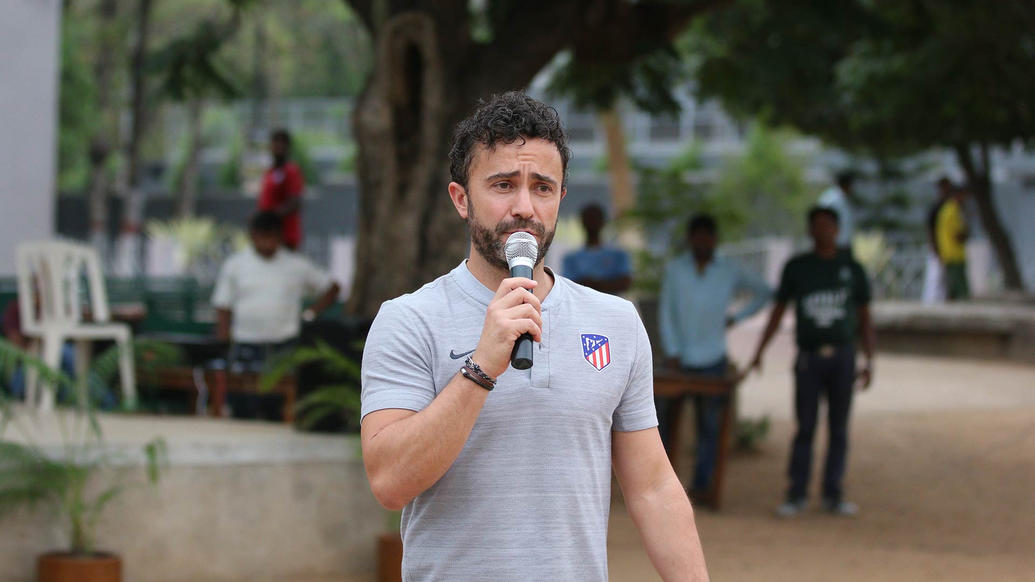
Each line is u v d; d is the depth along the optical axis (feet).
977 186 73.67
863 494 34.63
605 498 10.05
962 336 63.82
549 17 32.30
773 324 33.19
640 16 34.55
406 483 9.27
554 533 9.58
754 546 28.09
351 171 143.84
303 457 24.30
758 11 47.55
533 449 9.61
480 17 39.58
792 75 50.62
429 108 30.27
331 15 161.27
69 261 30.86
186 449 23.52
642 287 43.01
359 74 164.66
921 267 86.94
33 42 41.39
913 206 106.42
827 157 124.06
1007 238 73.77
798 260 32.63
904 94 51.75
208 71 41.47
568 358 9.86
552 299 10.07
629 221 45.78
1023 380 53.88
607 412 9.97
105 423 28.22
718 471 32.89
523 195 9.78
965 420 44.16
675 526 10.32
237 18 41.70
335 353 25.13
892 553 27.35
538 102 10.05
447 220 30.55
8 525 22.25
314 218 133.80
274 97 144.87
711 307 34.91
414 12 30.09
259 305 33.71
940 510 32.55
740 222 45.78
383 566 23.49
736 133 133.08
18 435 25.26
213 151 162.91
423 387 9.78
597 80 42.32
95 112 128.26
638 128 136.67
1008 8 38.83
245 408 33.91
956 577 24.88
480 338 9.39
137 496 23.08
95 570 21.71
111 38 127.54
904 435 41.98
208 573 23.54
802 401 32.50
